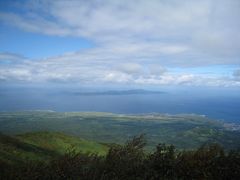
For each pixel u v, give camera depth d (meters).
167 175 7.70
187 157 7.99
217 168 7.45
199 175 7.46
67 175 7.97
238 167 7.30
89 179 7.74
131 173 8.00
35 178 7.96
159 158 8.28
